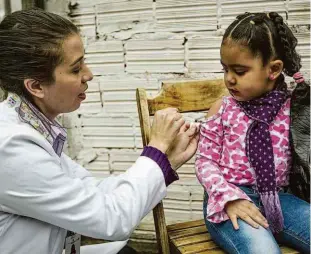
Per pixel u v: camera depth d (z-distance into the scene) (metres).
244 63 1.16
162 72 1.77
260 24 1.16
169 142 1.16
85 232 1.04
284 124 1.24
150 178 1.11
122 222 1.06
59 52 1.00
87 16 1.80
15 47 0.99
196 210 1.88
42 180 0.99
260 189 1.22
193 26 1.70
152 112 1.38
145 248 1.97
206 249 1.23
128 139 1.88
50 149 1.06
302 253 1.21
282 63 1.18
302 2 1.59
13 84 1.04
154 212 1.30
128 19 1.76
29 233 1.05
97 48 1.82
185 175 1.86
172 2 1.70
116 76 1.83
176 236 1.31
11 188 0.98
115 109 1.86
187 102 1.42
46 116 1.11
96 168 1.95
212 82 1.45
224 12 1.66
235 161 1.25
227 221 1.20
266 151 1.22
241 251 1.13
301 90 1.22
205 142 1.28
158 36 1.74
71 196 1.02
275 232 1.23
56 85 1.03
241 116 1.25
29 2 1.77
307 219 1.18
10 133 0.99
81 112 1.90
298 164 1.22
